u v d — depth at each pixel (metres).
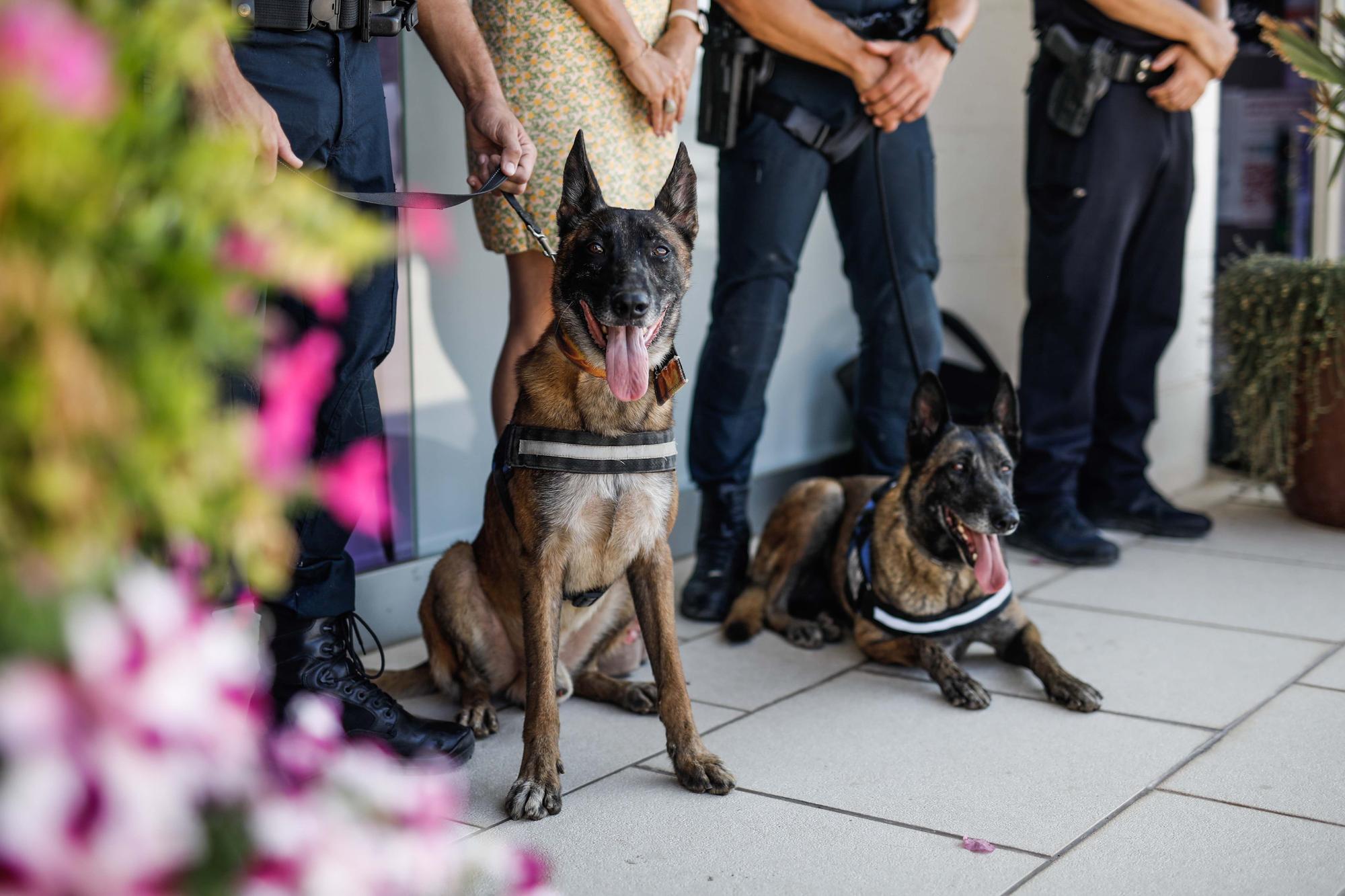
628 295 2.46
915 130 3.90
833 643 3.71
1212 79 4.46
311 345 1.16
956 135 5.54
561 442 2.59
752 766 2.71
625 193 3.20
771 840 2.33
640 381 2.52
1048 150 4.55
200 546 1.19
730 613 3.85
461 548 3.08
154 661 0.91
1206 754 2.77
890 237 3.71
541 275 3.25
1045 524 4.58
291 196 1.11
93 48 0.92
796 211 3.83
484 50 2.80
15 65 0.87
